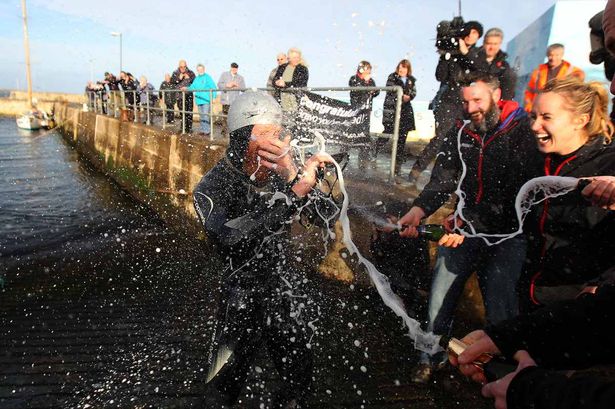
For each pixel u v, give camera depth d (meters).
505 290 2.31
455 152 2.50
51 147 23.70
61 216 10.09
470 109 2.30
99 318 4.43
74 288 5.52
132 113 14.22
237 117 2.01
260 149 1.98
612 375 1.36
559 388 0.88
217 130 9.69
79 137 21.77
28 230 8.88
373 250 3.62
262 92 2.05
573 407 0.84
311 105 4.98
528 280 2.12
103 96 19.89
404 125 5.41
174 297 5.12
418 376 2.77
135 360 3.40
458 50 4.21
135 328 4.12
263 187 2.16
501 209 2.34
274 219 1.88
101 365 3.33
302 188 1.90
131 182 11.77
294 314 2.33
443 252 2.59
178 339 3.83
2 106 40.28
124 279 5.89
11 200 11.73
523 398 0.94
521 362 1.10
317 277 4.27
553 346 1.10
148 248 7.44
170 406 2.75
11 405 2.80
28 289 5.50
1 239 8.18
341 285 4.09
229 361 2.08
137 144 11.27
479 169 2.36
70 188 13.43
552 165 1.96
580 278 1.91
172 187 8.67
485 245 2.44
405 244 3.46
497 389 1.04
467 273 2.55
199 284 5.61
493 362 1.16
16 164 18.11
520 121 2.23
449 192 2.58
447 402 2.59
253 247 2.02
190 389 2.95
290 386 2.27
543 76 3.87
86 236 8.35
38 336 3.95
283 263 2.30
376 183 4.39
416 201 2.66
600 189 1.66
